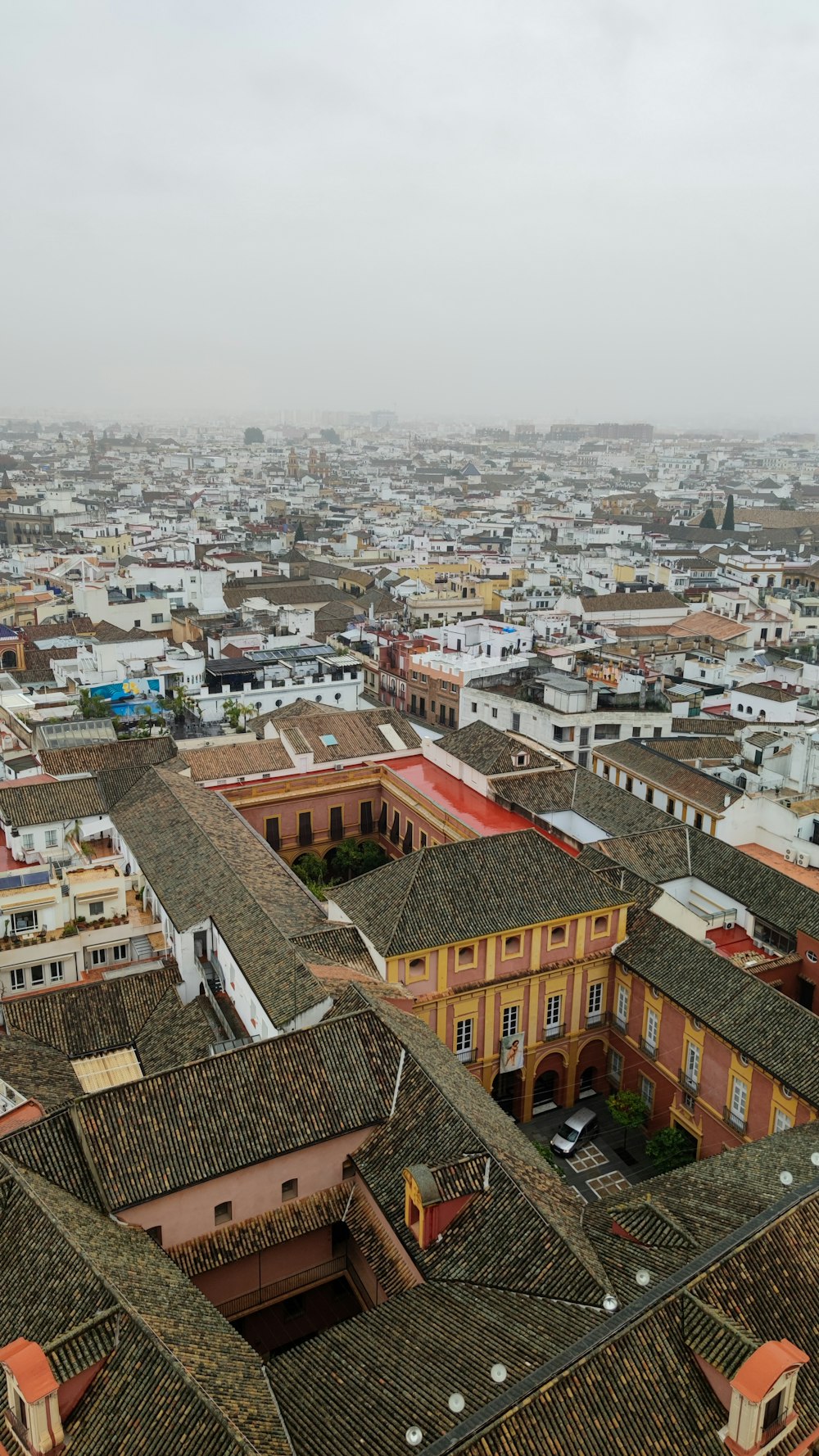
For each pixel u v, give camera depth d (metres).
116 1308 35.97
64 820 76.88
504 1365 34.84
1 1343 36.47
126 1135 44.09
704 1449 32.41
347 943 63.12
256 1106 46.53
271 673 137.88
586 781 91.25
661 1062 64.62
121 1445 32.56
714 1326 34.59
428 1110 47.62
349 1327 39.41
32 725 103.50
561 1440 31.28
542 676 123.00
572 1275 39.25
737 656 158.62
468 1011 64.31
